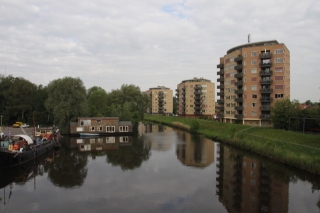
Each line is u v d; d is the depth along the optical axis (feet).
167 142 217.97
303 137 158.71
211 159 153.17
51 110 293.23
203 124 307.37
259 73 259.60
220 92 338.13
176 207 84.23
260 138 188.03
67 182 109.19
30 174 120.98
